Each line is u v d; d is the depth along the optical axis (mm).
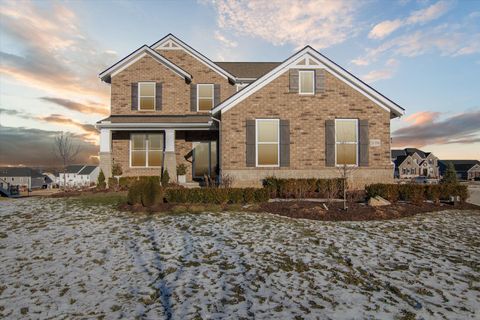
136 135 18125
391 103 13734
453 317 3613
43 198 13570
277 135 14016
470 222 8562
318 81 13938
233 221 8523
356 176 13703
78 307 3873
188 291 4305
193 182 17438
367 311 3738
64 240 6828
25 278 4793
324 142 13852
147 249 6172
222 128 13867
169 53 19234
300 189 11961
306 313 3682
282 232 7367
